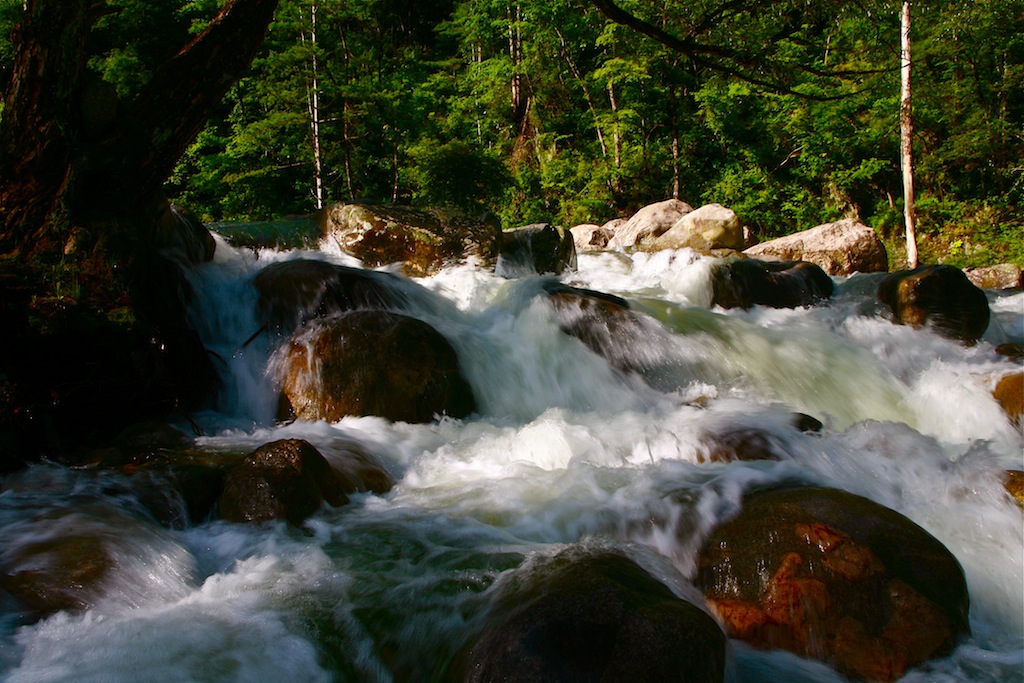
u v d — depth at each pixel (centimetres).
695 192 2486
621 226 1870
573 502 451
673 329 816
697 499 423
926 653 331
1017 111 2284
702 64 737
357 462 514
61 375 533
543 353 756
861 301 985
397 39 3106
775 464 502
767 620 345
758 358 812
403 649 321
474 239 988
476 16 2678
